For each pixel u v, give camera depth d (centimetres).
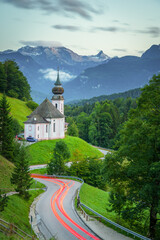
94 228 3547
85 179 7381
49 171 7450
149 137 3189
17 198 4141
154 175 3228
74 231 3434
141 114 3588
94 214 4122
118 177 3672
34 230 3369
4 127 6266
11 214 3338
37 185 5981
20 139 10094
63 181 6800
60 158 7431
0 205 3056
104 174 3706
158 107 3469
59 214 4047
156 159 3309
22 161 4388
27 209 4044
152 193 3067
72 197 5109
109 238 3247
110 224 3681
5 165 5422
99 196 5894
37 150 9475
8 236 2566
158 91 3447
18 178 4316
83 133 17438
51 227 3522
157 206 3112
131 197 3488
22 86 16938
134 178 3541
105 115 15688
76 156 10150
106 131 15538
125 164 3734
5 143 6197
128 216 3594
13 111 13850
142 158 3338
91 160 7725
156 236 3447
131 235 3369
